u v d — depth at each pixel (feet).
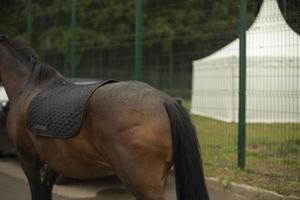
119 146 11.48
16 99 15.15
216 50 48.26
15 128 14.42
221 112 46.88
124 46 79.56
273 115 41.63
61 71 56.59
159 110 11.68
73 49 35.35
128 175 11.45
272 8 31.01
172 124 11.69
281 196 19.75
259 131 37.50
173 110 11.78
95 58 79.71
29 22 37.58
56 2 42.96
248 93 38.37
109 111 11.69
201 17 83.15
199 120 45.73
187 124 11.86
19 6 42.68
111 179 23.40
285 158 27.25
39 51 55.36
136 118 11.50
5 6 44.98
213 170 24.31
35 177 14.80
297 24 25.31
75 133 12.21
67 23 53.31
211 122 43.93
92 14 67.41
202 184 11.66
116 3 72.28
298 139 32.78
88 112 12.07
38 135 13.21
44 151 13.39
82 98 12.34
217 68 47.85
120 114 11.56
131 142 11.37
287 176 22.88
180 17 86.48
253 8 39.52
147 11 87.76
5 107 24.06
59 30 64.59
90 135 12.08
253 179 22.47
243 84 24.31
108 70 72.43
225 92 46.03
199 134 36.19
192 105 54.44
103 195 21.21
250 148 30.58
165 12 88.79
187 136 11.71
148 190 11.49
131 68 79.87
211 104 49.44
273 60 38.81
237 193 21.31
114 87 12.16
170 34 88.69
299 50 36.32
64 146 12.64
